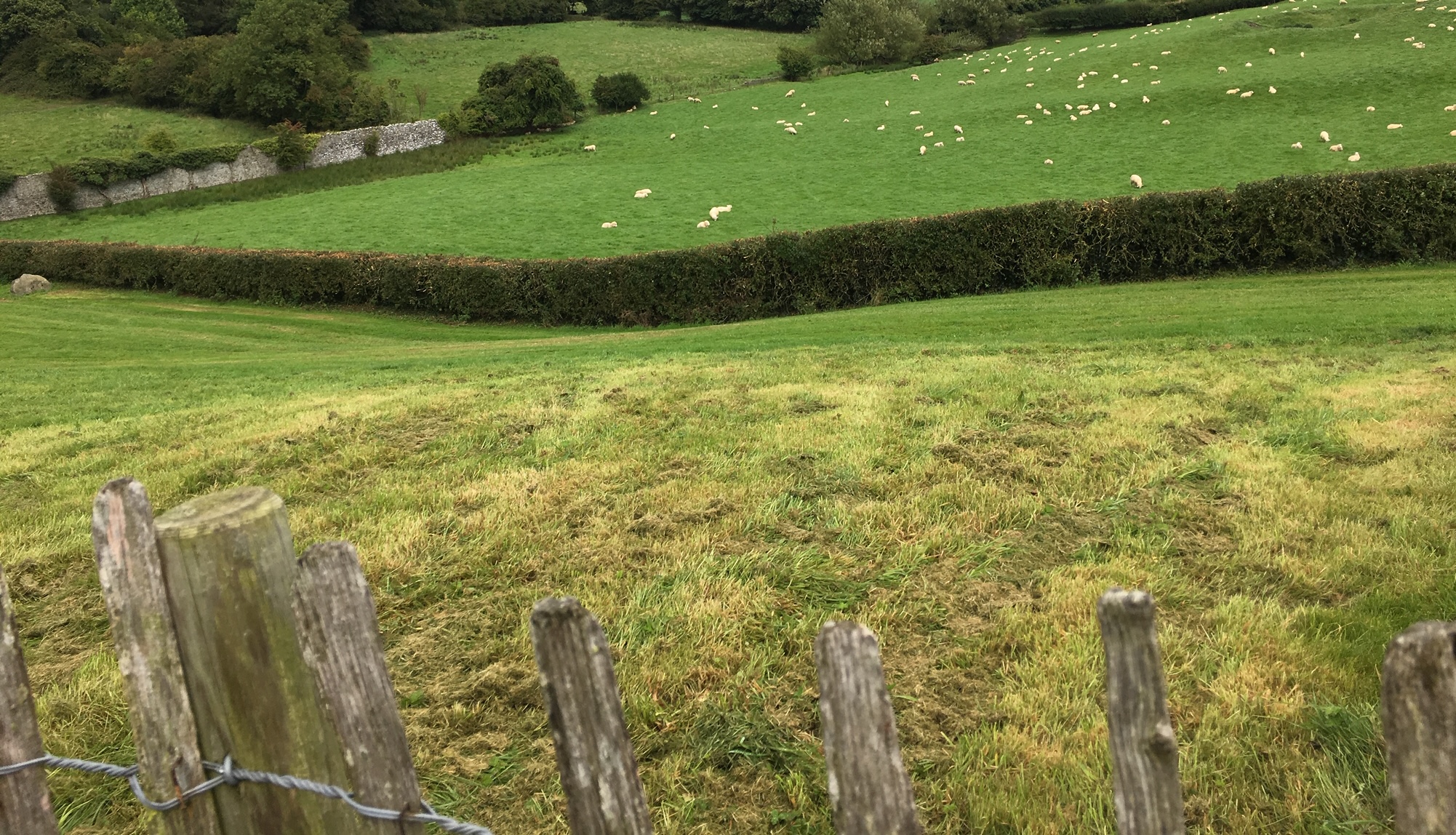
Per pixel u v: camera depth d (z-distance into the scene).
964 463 7.57
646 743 4.04
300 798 1.98
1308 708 3.93
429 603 5.58
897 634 4.93
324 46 68.88
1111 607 1.71
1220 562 5.52
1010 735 3.92
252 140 63.19
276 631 1.94
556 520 6.75
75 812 3.72
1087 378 10.64
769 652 4.75
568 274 28.27
